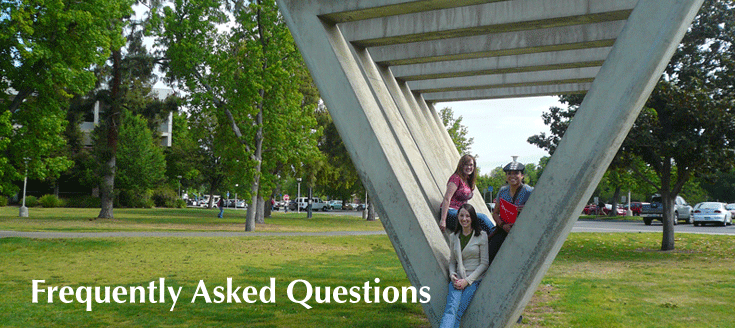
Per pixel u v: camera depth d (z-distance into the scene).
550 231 4.59
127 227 27.02
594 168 4.36
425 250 5.24
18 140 19.20
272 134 28.17
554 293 9.48
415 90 9.16
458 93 9.92
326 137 45.47
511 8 5.14
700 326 6.91
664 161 18.41
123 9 21.47
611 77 4.28
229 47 28.78
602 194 86.69
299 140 28.88
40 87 18.95
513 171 5.65
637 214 57.88
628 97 4.19
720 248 18.73
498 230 5.68
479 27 5.26
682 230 29.50
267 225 33.53
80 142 57.94
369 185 5.38
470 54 6.55
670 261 15.52
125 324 6.98
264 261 14.91
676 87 16.38
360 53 6.05
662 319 7.31
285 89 28.39
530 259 4.71
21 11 17.95
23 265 13.45
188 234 23.17
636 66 4.17
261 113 28.89
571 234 23.61
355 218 49.38
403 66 7.98
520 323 6.91
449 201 5.76
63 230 23.53
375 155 5.31
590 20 5.04
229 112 28.47
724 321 7.21
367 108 5.39
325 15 5.33
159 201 68.75
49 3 18.34
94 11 19.94
